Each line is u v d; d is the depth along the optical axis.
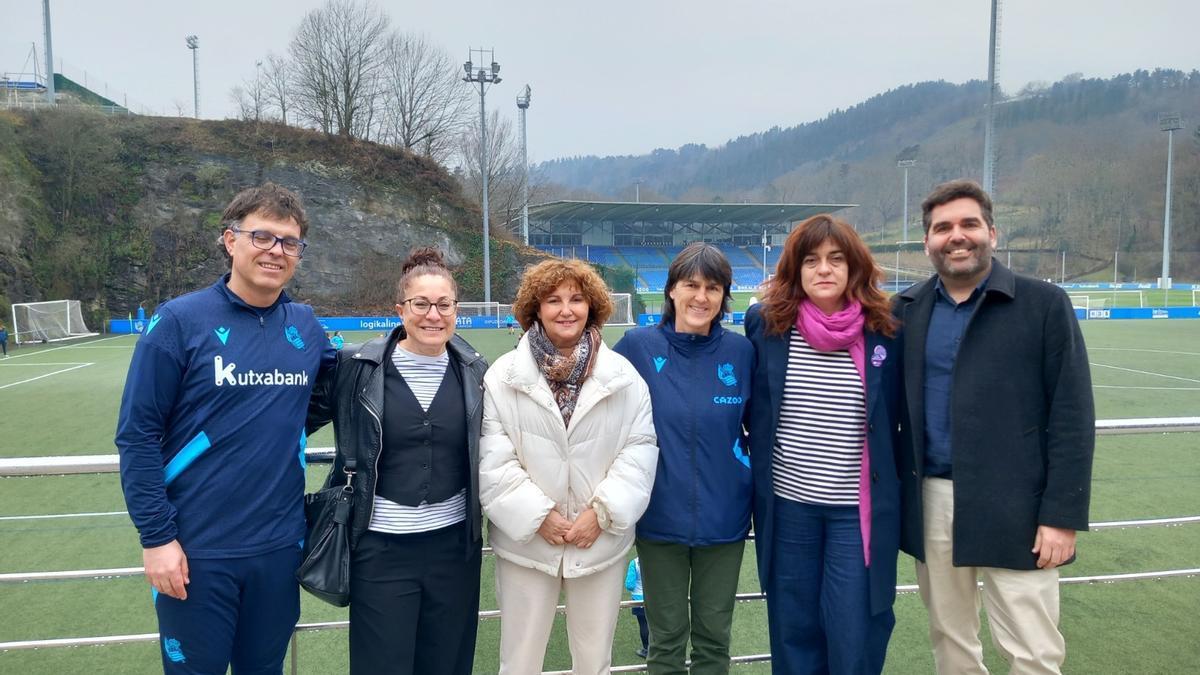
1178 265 64.38
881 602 2.33
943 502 2.40
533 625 2.35
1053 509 2.20
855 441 2.39
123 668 3.85
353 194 34.47
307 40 35.28
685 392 2.49
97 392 14.11
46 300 29.67
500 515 2.24
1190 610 4.20
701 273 2.46
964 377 2.32
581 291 2.33
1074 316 2.24
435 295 2.24
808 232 2.38
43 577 2.60
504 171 46.06
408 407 2.25
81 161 31.27
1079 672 3.51
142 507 2.00
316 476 7.45
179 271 32.28
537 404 2.31
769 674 3.77
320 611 4.70
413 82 38.94
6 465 2.40
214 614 2.10
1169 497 6.71
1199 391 13.73
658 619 2.52
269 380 2.17
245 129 34.31
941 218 2.35
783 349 2.47
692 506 2.44
